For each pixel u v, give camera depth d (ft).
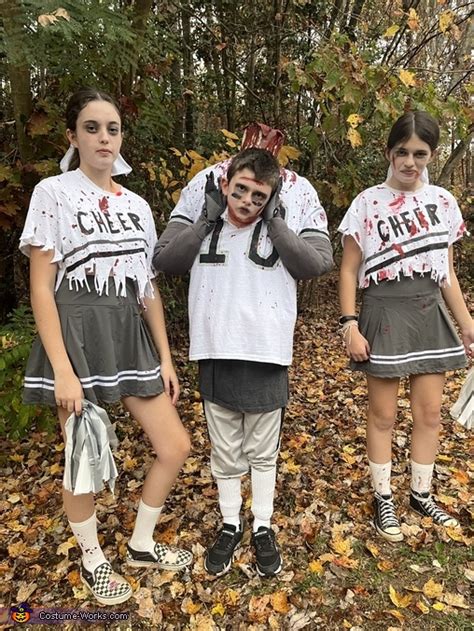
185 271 7.02
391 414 8.04
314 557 7.88
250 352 6.60
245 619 6.82
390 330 7.57
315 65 11.68
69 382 5.97
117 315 6.38
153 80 13.15
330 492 9.54
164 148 14.51
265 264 6.61
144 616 6.90
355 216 7.73
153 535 8.40
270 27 16.43
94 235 6.07
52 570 7.81
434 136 7.18
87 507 6.82
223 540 7.70
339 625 6.71
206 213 6.59
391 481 9.73
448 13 13.89
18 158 11.71
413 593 7.17
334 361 17.39
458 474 9.94
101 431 6.09
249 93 17.54
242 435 7.34
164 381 7.02
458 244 26.27
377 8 16.60
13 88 10.61
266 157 6.28
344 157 15.20
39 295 5.98
